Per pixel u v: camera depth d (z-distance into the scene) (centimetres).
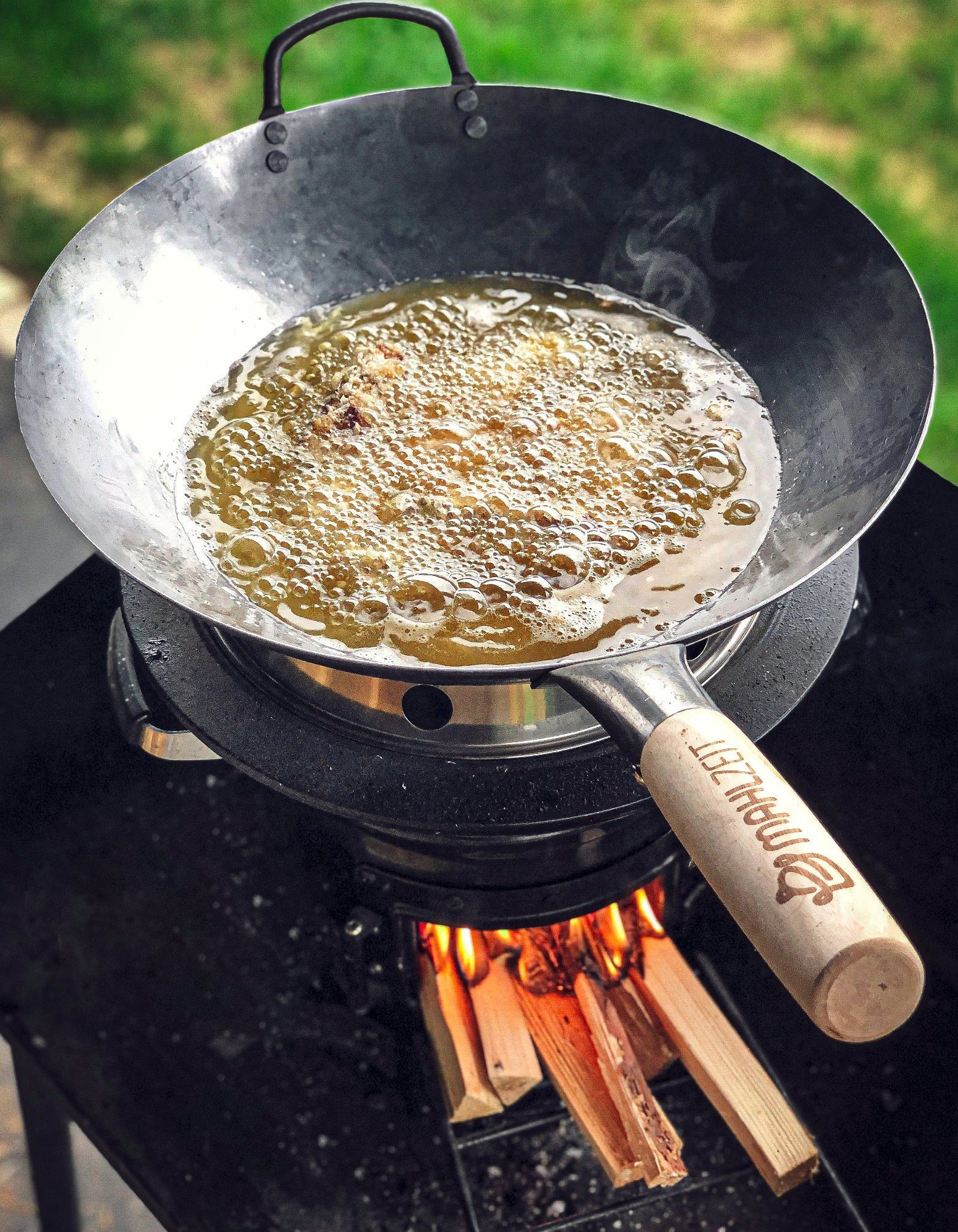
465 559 61
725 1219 73
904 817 82
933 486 80
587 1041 73
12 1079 97
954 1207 73
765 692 60
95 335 63
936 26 213
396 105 72
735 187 70
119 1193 89
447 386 70
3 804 79
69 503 54
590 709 49
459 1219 74
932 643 79
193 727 59
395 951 70
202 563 60
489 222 76
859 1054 79
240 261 71
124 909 83
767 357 69
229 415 68
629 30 212
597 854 65
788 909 43
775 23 215
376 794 56
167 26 210
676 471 64
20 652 81
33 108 193
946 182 179
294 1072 79
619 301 75
